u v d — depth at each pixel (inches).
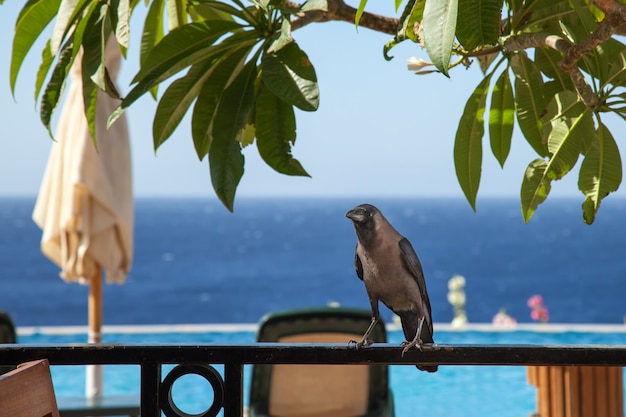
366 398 207.3
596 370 190.1
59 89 101.5
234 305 2126.0
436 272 2787.9
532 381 202.5
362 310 204.5
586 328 524.4
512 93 116.4
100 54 97.2
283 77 93.4
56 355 77.0
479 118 113.7
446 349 79.0
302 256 3565.5
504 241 4028.1
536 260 3174.2
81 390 422.6
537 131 114.8
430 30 77.3
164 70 98.7
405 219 6136.8
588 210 100.5
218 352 77.1
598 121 100.0
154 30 127.3
